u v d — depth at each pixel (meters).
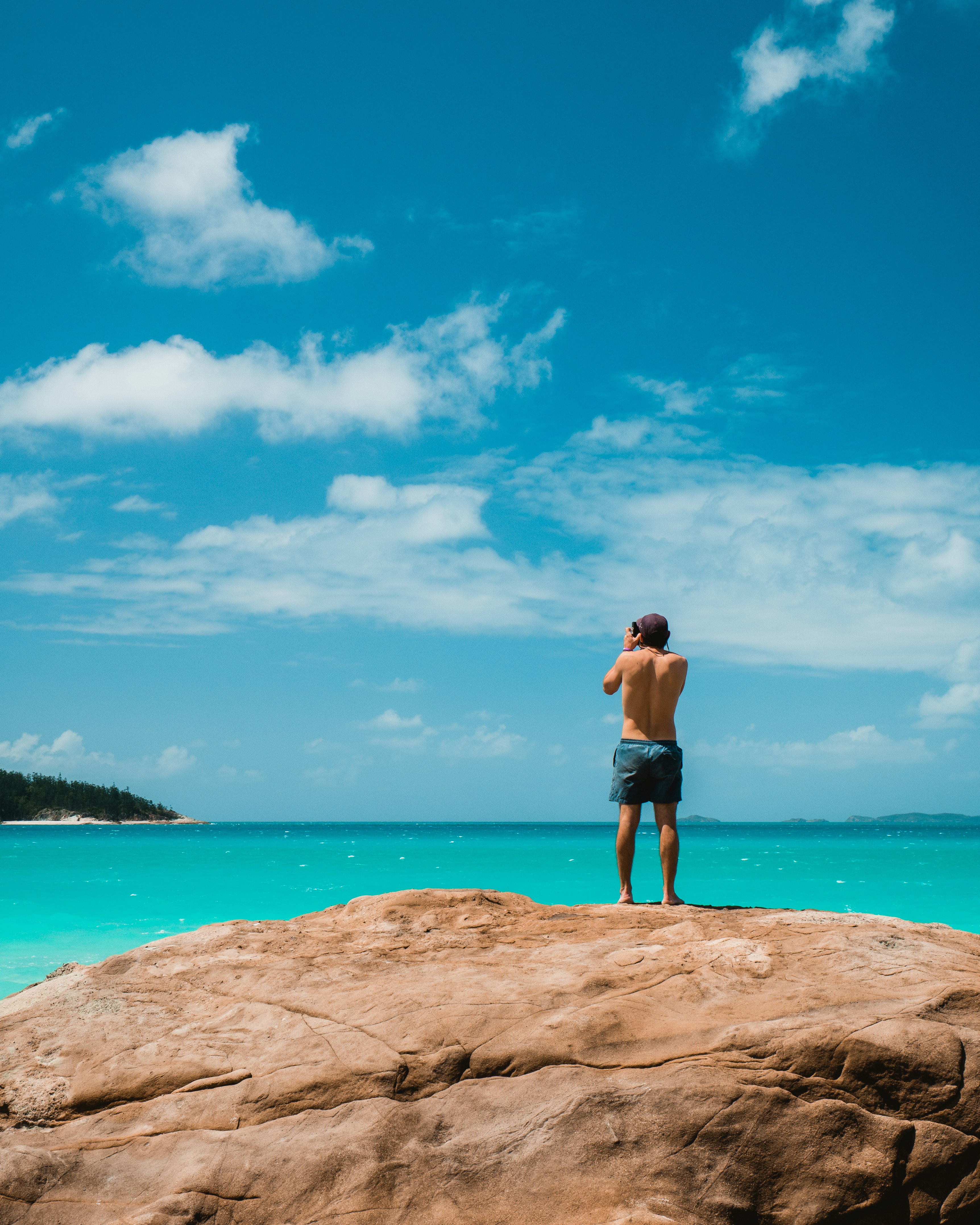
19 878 25.11
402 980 4.77
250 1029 4.45
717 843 59.09
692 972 4.70
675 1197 3.60
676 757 6.61
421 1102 3.90
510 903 6.66
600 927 5.70
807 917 5.71
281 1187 3.63
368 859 35.38
